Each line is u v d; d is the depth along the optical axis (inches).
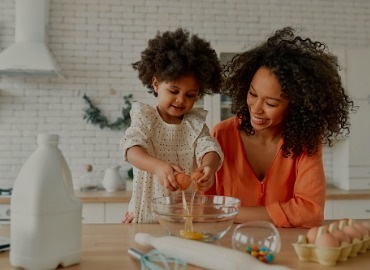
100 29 133.1
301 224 42.0
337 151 133.9
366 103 126.7
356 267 27.1
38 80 130.4
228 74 55.8
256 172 54.3
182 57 48.4
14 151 129.2
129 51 133.9
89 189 124.6
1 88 129.2
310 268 26.8
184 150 51.9
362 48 139.5
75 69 132.1
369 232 31.8
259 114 47.4
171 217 32.1
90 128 132.0
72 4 132.0
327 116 50.2
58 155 26.7
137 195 52.4
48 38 130.8
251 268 23.5
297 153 50.1
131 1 134.2
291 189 51.4
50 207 25.6
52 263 25.7
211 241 32.1
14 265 26.0
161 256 25.5
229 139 54.8
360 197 116.5
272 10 138.5
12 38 129.6
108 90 132.7
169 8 135.5
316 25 139.5
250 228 29.5
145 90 133.8
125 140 47.9
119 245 32.3
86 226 39.8
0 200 106.8
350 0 140.6
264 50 49.8
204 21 136.4
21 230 25.6
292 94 45.5
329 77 48.4
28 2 119.9
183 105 49.1
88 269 26.3
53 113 130.8
